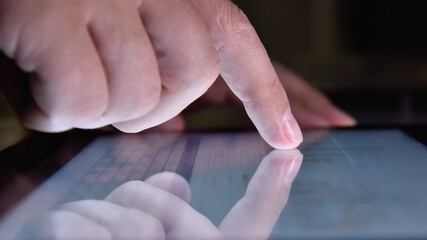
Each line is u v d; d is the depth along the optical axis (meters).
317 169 0.20
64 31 0.16
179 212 0.17
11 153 0.22
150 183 0.19
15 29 0.16
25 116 0.17
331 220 0.16
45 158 0.22
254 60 0.22
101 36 0.17
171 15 0.18
